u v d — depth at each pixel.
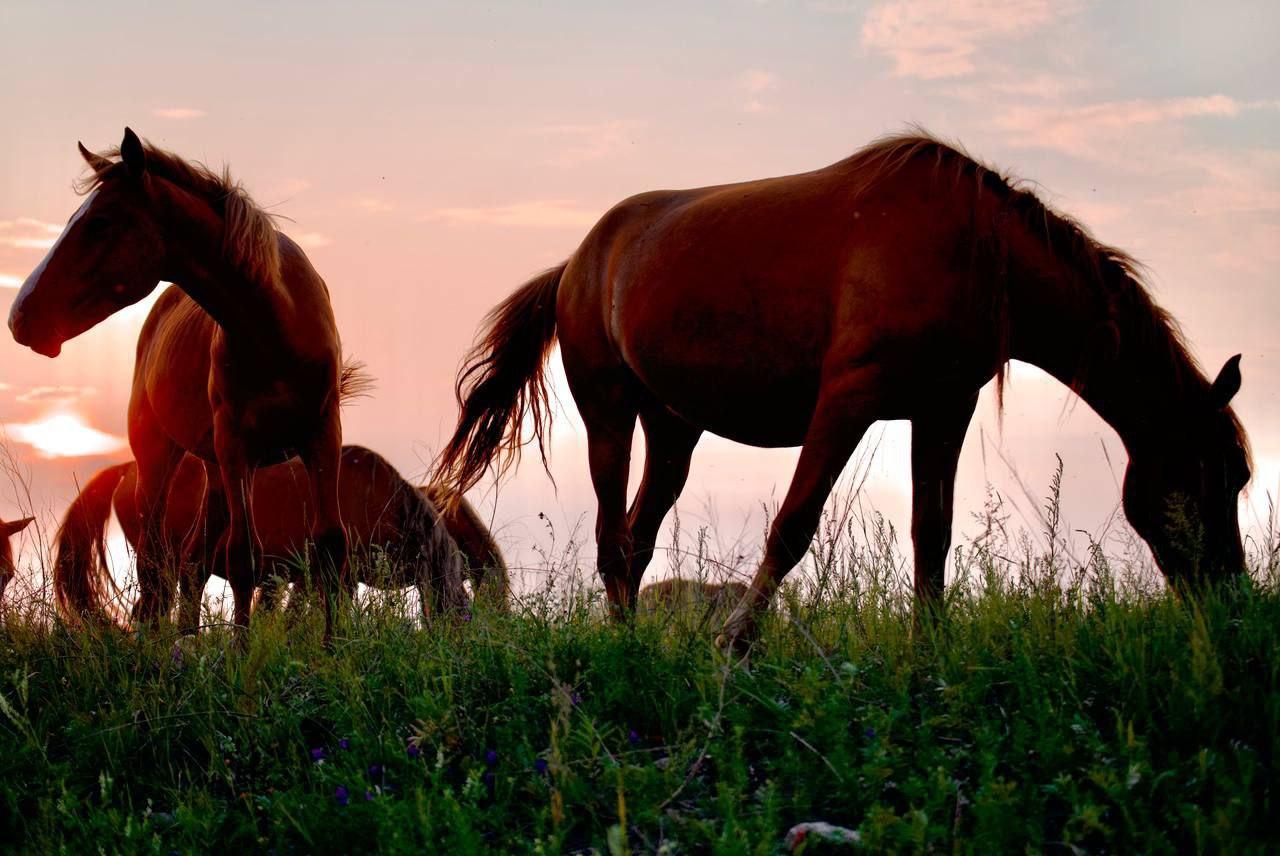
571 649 4.27
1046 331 4.96
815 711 3.47
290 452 6.57
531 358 6.75
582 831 3.30
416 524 8.63
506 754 3.64
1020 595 4.49
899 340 4.66
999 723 3.49
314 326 6.25
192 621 5.41
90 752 4.13
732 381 5.26
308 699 4.42
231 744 4.07
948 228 4.73
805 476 4.71
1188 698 3.34
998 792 2.91
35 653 5.00
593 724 3.57
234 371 6.18
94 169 6.07
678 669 4.08
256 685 4.40
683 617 4.64
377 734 3.95
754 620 4.54
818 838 2.96
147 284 5.95
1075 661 3.72
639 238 5.83
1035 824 2.90
